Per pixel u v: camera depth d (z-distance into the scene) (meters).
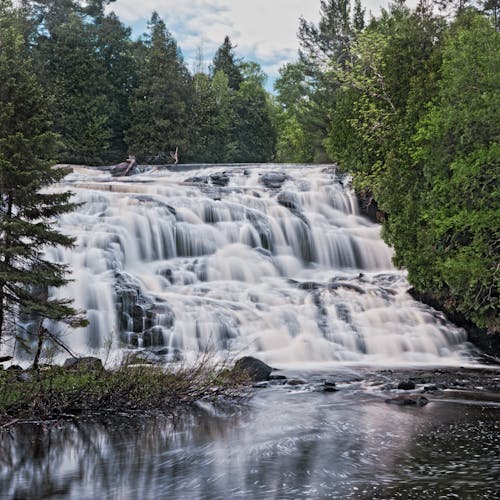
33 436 11.06
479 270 19.52
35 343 19.92
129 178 45.75
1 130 13.37
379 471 8.88
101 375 13.84
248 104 102.19
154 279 26.67
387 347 24.03
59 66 70.31
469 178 19.91
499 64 19.91
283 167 48.91
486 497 7.66
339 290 27.22
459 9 43.47
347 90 36.81
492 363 23.41
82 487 8.14
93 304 22.34
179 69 83.25
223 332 22.86
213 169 50.09
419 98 25.11
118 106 77.12
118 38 81.81
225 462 9.41
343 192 41.28
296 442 10.72
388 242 27.42
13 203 13.66
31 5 74.44
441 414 13.20
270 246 34.19
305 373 19.05
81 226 28.66
